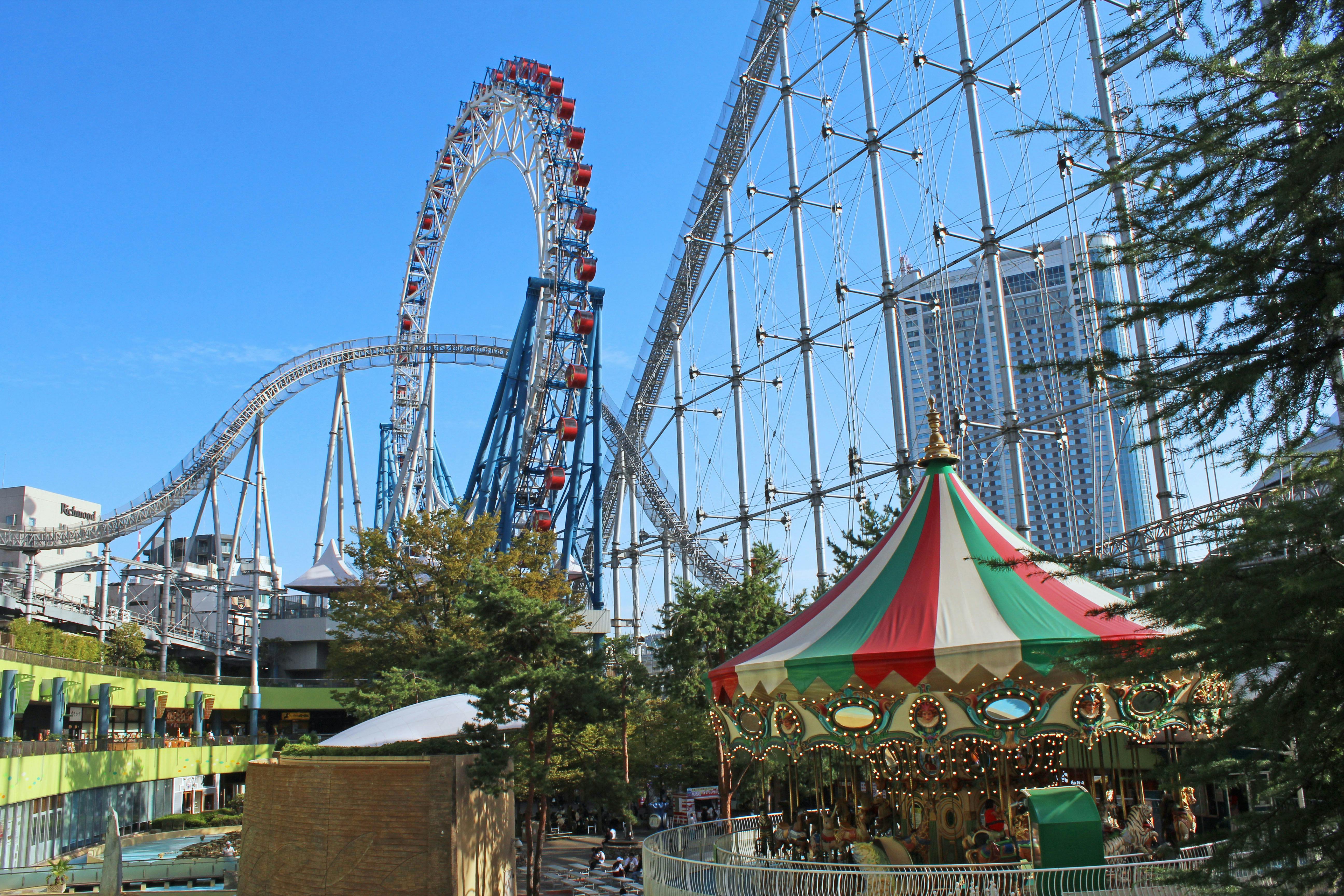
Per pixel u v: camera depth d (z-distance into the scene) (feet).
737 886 57.57
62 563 313.32
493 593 95.45
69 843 147.95
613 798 112.16
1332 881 27.91
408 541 164.45
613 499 248.73
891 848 59.11
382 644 157.38
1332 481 28.78
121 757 164.86
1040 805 51.44
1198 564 30.60
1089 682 51.16
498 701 89.61
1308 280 26.63
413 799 85.71
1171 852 47.60
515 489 204.95
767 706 63.72
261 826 98.12
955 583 61.72
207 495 260.62
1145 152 29.96
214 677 230.27
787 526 165.78
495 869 94.17
